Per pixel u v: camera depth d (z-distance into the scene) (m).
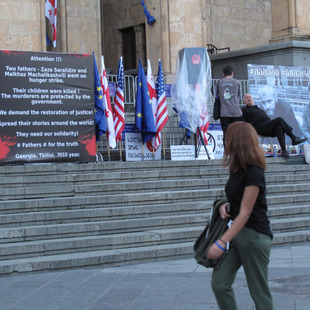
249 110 13.34
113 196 9.70
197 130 13.48
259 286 4.51
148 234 8.80
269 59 18.81
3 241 8.18
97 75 12.14
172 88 13.90
